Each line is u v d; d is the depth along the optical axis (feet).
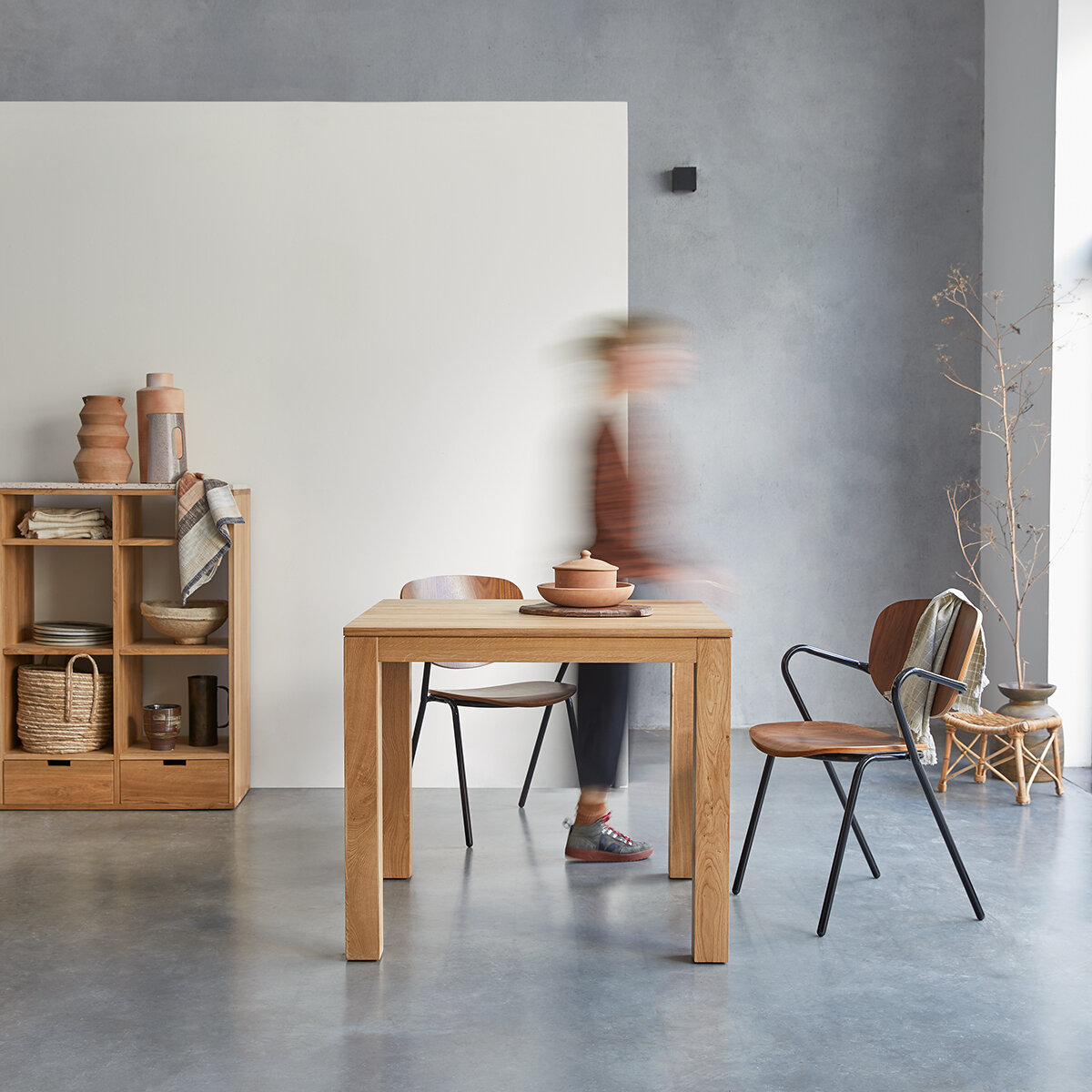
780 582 18.34
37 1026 7.80
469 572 14.69
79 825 12.85
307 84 17.80
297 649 14.65
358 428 14.61
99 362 14.56
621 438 10.53
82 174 14.47
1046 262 15.92
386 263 14.56
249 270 14.55
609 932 9.50
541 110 14.49
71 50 17.70
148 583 14.60
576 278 14.56
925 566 18.31
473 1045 7.48
